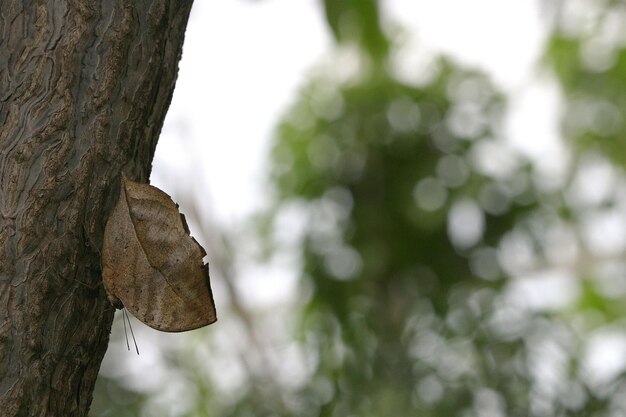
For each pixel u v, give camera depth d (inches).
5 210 78.0
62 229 78.7
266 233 261.7
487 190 248.1
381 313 242.8
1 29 82.4
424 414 223.1
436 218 244.4
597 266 300.4
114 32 82.1
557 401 224.4
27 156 78.7
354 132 253.3
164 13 85.6
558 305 279.1
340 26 152.6
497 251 247.1
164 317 80.1
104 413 236.8
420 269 246.1
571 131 295.9
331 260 248.4
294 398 238.5
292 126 260.2
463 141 250.1
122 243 79.8
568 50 299.7
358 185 250.4
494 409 225.0
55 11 82.0
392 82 255.6
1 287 77.3
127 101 82.0
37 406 77.7
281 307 285.3
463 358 233.1
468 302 242.5
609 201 284.2
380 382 230.5
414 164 249.0
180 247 80.4
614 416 222.5
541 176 260.8
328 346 241.3
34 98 80.1
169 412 243.9
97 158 80.0
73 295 79.5
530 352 230.5
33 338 77.5
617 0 297.6
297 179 256.5
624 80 295.1
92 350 81.9
